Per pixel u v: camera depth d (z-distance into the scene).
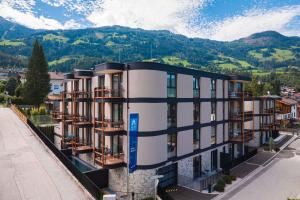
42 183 15.77
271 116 47.97
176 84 22.95
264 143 43.75
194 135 25.70
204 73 26.75
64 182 16.02
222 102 30.30
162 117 21.06
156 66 20.47
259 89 87.12
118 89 21.77
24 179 16.36
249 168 29.72
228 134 31.75
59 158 20.22
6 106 61.81
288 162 32.56
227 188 23.11
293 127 61.38
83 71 26.03
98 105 25.19
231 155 32.19
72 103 30.48
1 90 74.75
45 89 57.88
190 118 24.62
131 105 20.38
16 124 37.69
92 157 25.92
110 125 22.59
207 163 27.36
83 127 26.92
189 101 24.52
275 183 24.70
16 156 21.53
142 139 20.06
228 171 26.72
